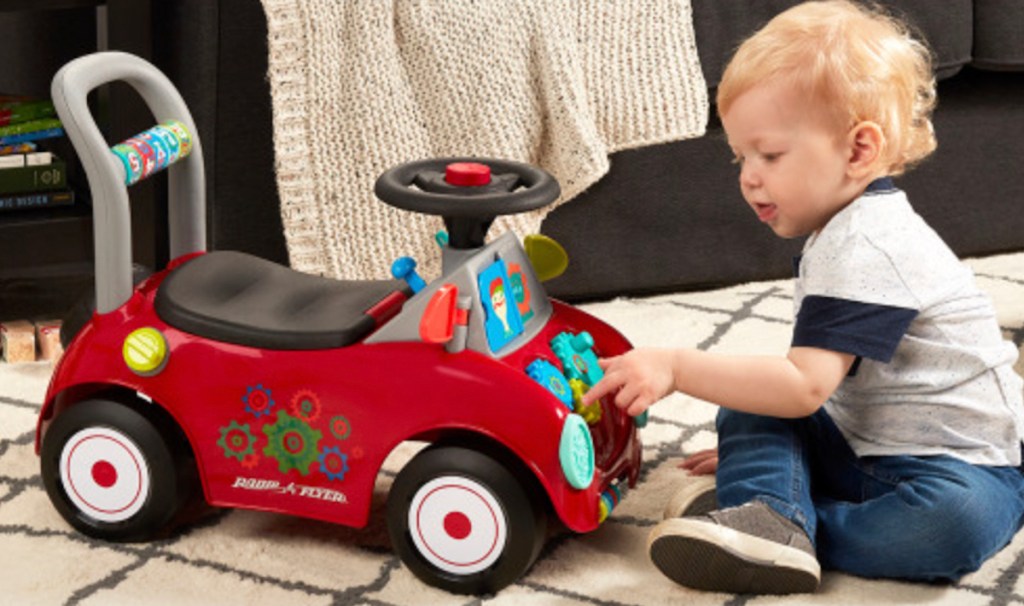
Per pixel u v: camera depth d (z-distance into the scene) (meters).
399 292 1.58
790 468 1.52
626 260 2.30
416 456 1.48
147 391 1.54
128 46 2.02
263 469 1.53
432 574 1.50
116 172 1.55
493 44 2.08
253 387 1.51
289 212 2.04
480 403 1.45
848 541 1.52
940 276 1.51
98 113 2.10
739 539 1.45
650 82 2.18
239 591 1.49
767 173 1.52
